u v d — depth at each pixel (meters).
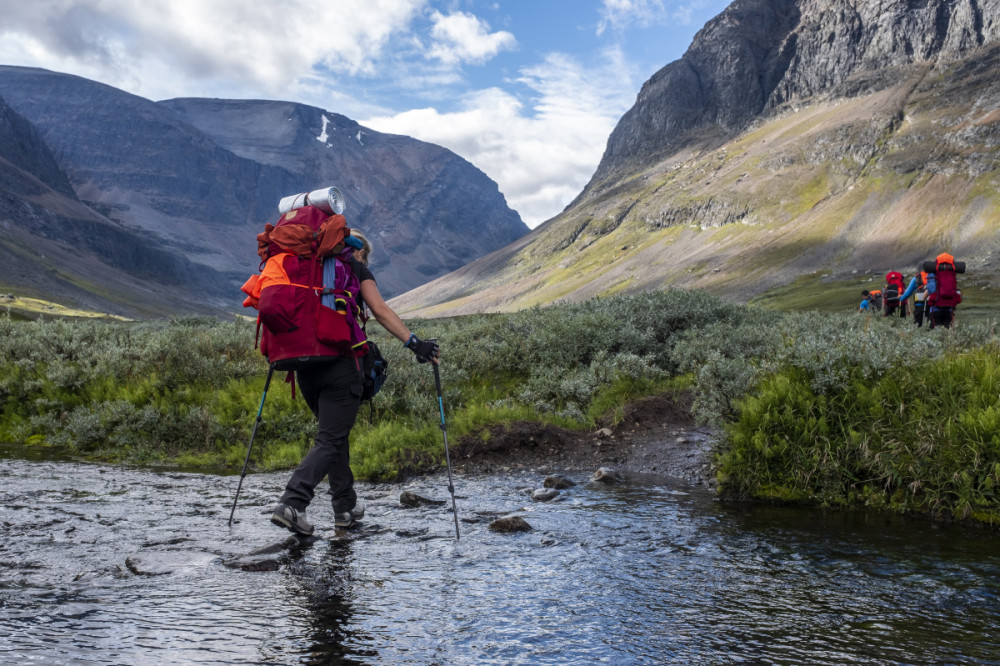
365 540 4.43
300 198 4.70
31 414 9.89
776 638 2.79
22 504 5.32
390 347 10.53
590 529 4.67
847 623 2.96
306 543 4.34
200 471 7.31
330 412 4.54
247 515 5.12
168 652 2.59
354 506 4.95
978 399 5.32
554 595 3.33
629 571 3.72
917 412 5.51
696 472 6.73
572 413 8.73
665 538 4.42
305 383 4.67
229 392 9.64
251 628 2.87
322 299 4.35
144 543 4.24
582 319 11.84
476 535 4.54
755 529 4.66
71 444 8.75
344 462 4.78
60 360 10.74
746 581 3.54
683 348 10.54
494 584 3.50
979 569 3.74
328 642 2.73
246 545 4.20
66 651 2.56
